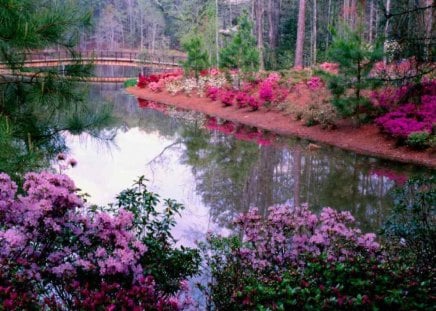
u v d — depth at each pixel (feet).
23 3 14.15
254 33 128.06
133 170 32.45
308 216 14.47
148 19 183.11
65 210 10.23
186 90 86.33
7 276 8.77
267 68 109.60
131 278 10.12
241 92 69.26
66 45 16.89
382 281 10.32
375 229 20.81
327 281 10.50
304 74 70.95
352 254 12.54
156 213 14.03
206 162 36.83
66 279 9.43
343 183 29.89
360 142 42.60
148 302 8.71
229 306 11.68
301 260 13.19
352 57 42.80
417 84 19.15
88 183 28.07
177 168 34.24
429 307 9.35
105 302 8.13
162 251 12.44
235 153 40.65
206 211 23.86
